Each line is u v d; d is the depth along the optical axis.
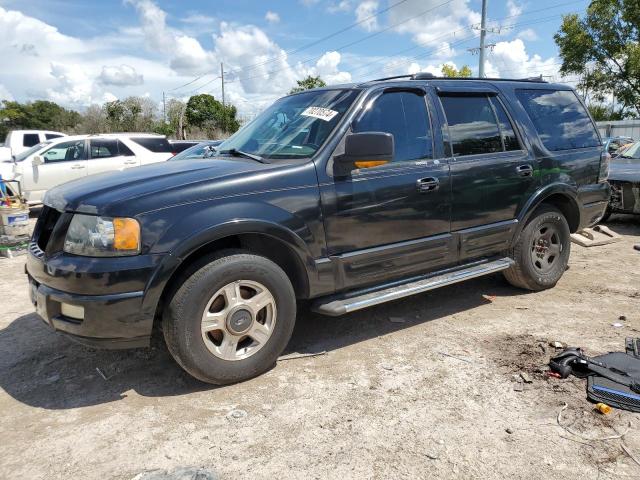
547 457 2.56
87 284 2.89
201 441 2.75
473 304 4.82
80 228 3.02
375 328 4.29
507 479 2.41
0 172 12.38
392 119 3.93
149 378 3.48
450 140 4.21
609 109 37.19
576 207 5.17
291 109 4.22
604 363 3.43
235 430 2.84
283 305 3.41
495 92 4.66
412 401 3.11
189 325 3.07
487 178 4.36
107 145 12.57
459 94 4.39
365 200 3.68
